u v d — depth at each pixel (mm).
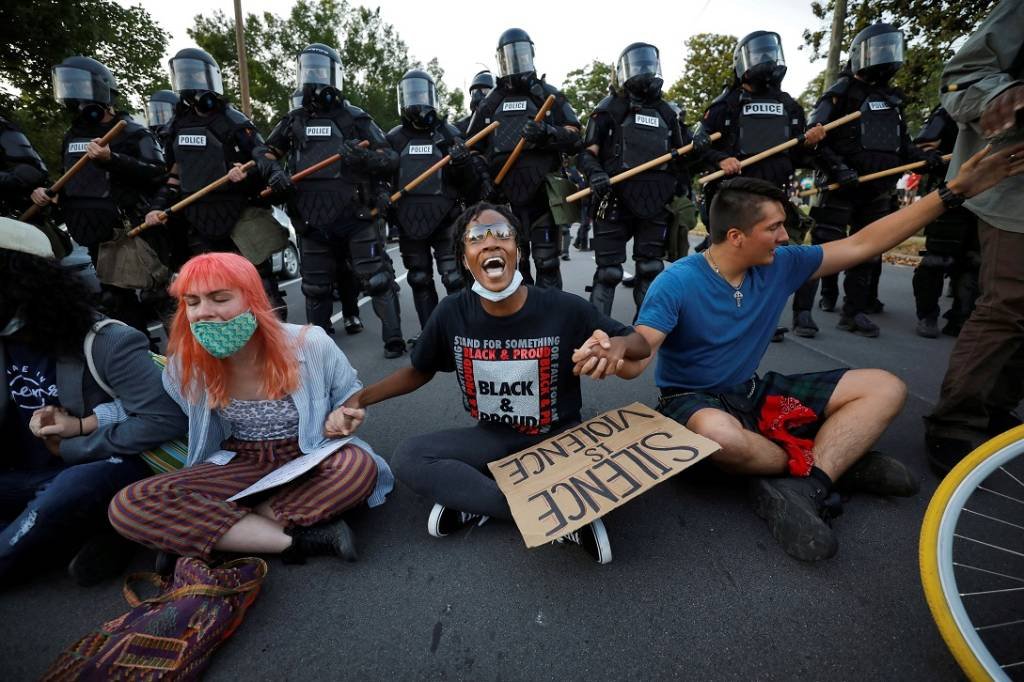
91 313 1677
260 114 25719
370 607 1527
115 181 3902
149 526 1527
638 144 3531
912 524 1742
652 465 1604
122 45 12023
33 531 1543
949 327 3885
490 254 1583
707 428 1730
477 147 4008
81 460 1689
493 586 1587
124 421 1712
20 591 1652
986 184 1591
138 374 1711
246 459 1833
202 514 1573
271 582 1643
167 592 1521
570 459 1702
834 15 9992
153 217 3742
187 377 1675
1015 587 1461
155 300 4023
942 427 2062
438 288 6988
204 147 3705
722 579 1557
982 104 1703
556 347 1728
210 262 1554
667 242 3939
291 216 3828
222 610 1368
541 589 1562
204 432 1784
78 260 4824
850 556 1612
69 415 1687
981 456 1214
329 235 3791
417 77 3896
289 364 1723
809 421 1809
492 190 3973
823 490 1655
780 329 3828
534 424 1848
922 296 3902
